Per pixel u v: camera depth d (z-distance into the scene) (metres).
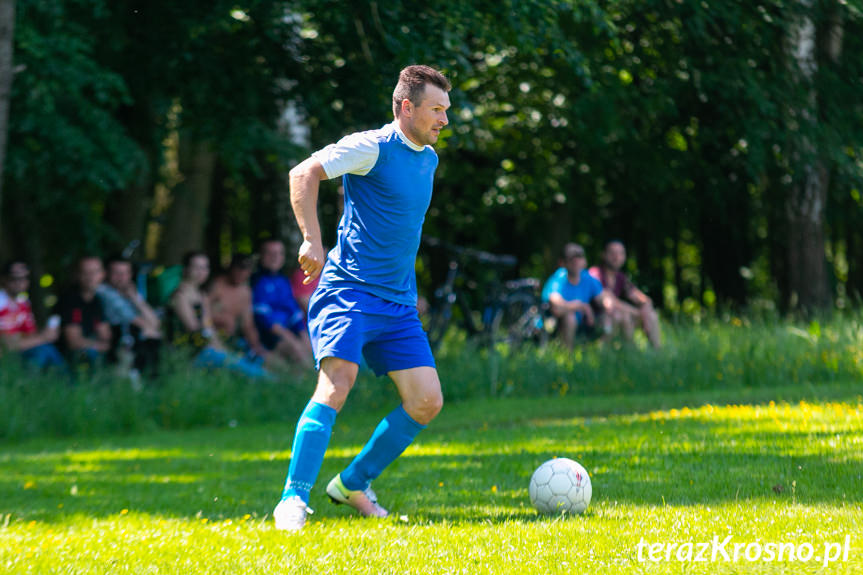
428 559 5.69
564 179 30.44
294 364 20.48
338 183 28.34
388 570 5.45
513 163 31.89
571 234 35.97
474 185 32.72
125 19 20.44
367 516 7.56
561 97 26.61
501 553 5.77
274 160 23.36
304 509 7.10
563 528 6.45
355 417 18.17
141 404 18.11
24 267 18.95
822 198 25.88
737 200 29.36
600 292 21.72
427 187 7.46
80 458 13.27
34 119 19.11
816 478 7.92
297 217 7.12
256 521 7.44
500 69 26.38
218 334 20.08
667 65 24.47
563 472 7.26
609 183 30.97
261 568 5.59
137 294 19.17
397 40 19.23
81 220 25.75
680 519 6.52
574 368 20.50
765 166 25.62
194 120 22.23
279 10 19.75
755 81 23.94
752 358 20.00
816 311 23.73
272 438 15.36
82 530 7.22
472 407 18.25
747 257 33.28
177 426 18.22
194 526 7.21
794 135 24.56
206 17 19.48
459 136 21.17
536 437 12.44
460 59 19.33
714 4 22.55
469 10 19.06
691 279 41.00
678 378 19.80
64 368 18.56
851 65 24.98
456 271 24.31
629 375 20.08
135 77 21.47
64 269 27.47
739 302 31.66
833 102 25.02
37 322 25.39
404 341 7.55
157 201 32.22
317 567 5.57
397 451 7.58
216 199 36.72
